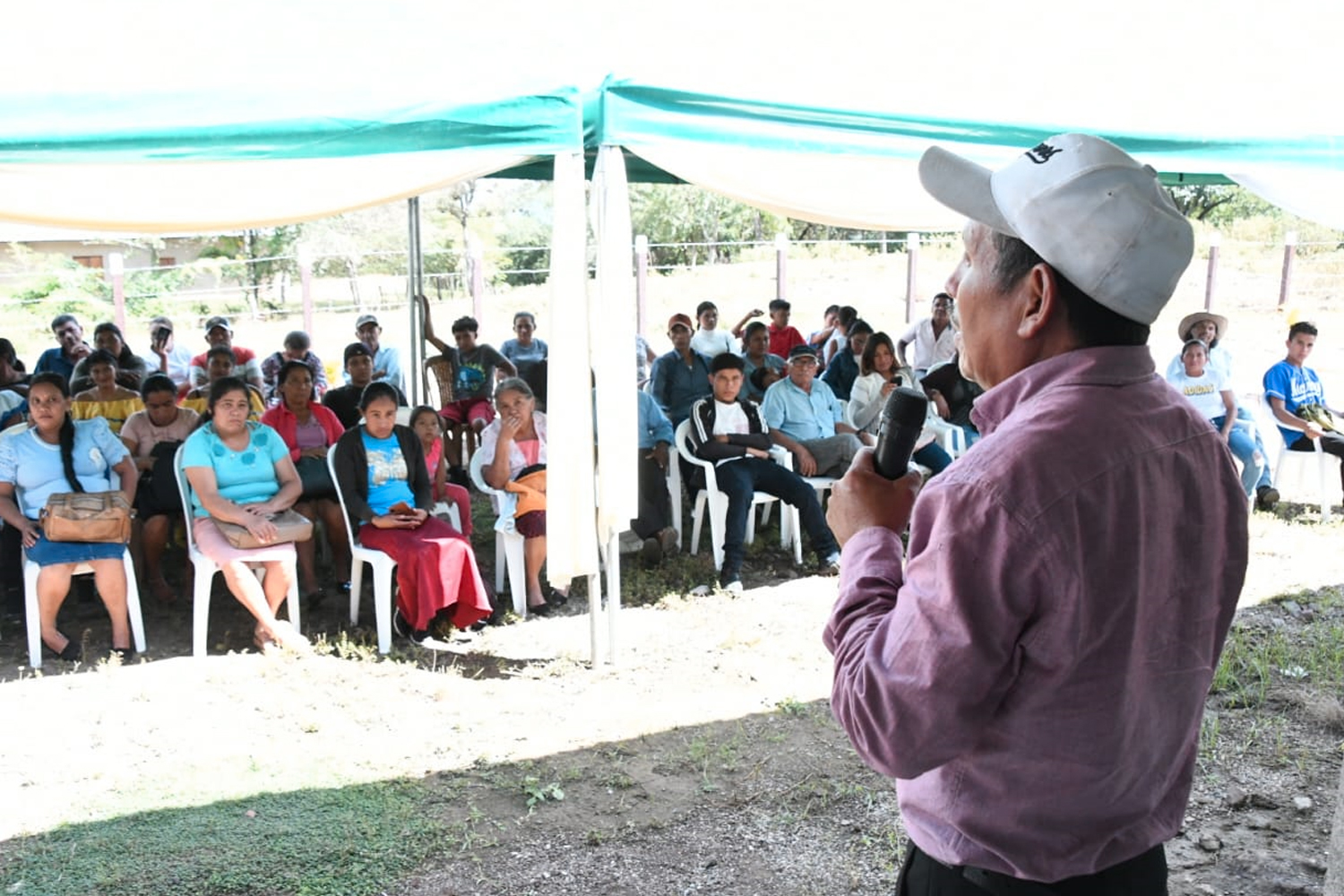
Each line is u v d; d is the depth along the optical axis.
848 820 3.69
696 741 4.27
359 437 5.64
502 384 5.96
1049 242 1.27
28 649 5.42
